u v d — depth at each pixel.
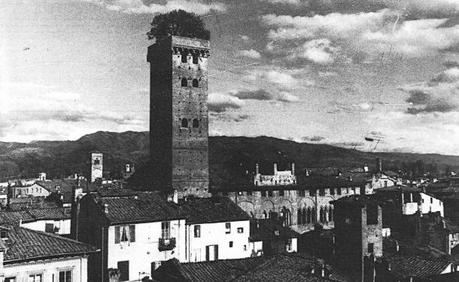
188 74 100.94
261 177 104.12
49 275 49.78
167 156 98.88
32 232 52.19
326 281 49.09
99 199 66.88
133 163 181.75
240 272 51.53
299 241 81.81
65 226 85.12
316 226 84.81
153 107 103.38
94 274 64.31
